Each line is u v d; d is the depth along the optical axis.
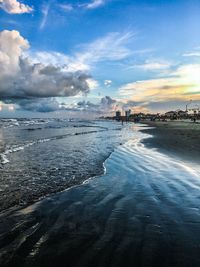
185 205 7.26
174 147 20.97
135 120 157.62
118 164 13.78
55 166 13.12
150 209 6.93
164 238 5.17
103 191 8.70
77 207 7.08
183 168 12.45
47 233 5.41
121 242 5.00
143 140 27.86
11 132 41.41
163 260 4.35
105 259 4.39
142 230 5.56
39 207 7.04
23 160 14.84
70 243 4.96
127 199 7.82
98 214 6.57
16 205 7.18
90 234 5.38
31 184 9.52
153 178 10.53
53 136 34.06
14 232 5.42
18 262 4.29
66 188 9.05
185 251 4.64
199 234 5.37
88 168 12.70
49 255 4.52
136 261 4.32
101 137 33.44
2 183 9.55
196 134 38.16
